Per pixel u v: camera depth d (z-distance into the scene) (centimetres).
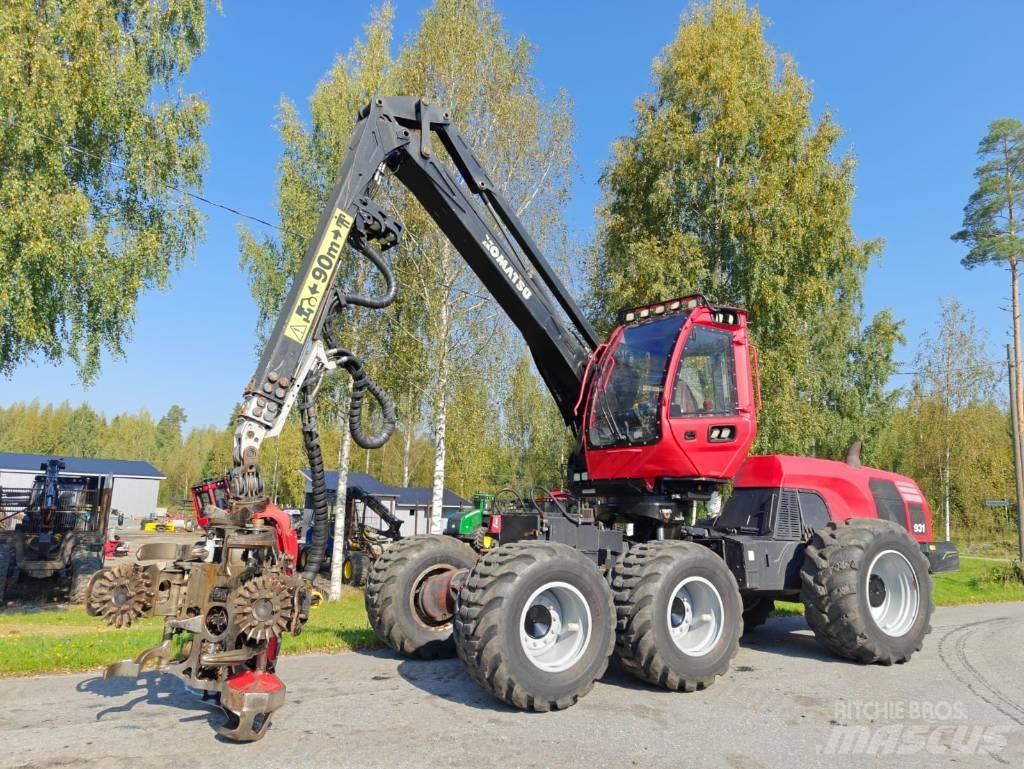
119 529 4453
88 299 1201
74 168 1230
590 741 432
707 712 504
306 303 523
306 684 555
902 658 685
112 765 373
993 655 742
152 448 8981
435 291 1502
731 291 1677
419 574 662
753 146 1692
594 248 1908
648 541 630
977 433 3086
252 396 482
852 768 404
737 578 679
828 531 707
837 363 2781
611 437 670
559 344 693
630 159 1780
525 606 490
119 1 1320
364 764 383
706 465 646
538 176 1622
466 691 539
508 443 2216
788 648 773
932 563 848
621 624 551
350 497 1967
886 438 3472
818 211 1686
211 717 458
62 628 1022
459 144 645
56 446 7706
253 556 452
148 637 712
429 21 1590
